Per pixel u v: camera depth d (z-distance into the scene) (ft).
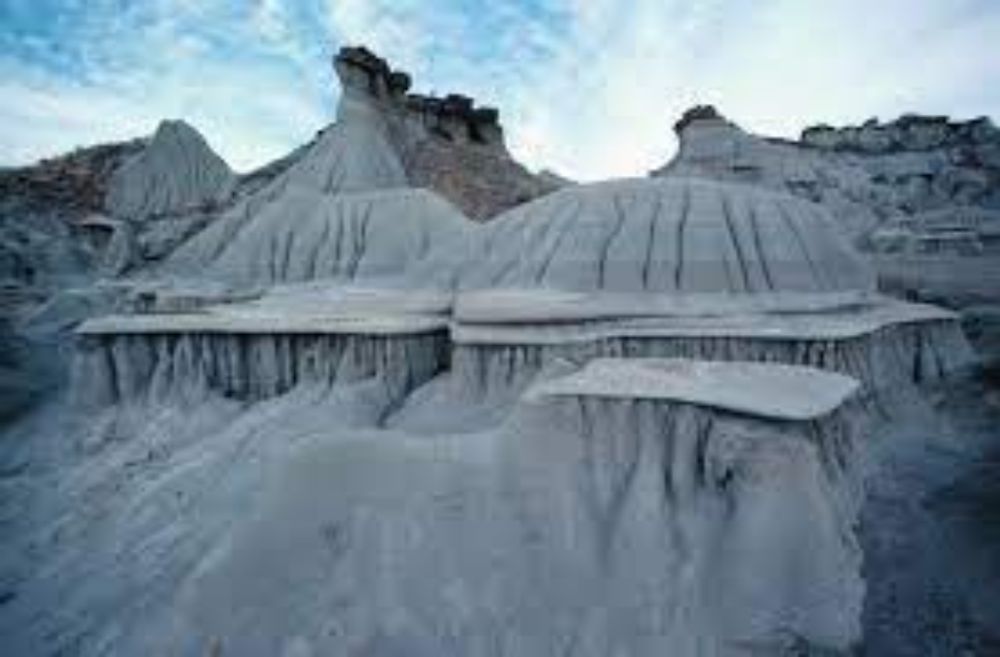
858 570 32.86
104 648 35.53
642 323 60.13
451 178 178.70
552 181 214.69
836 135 216.33
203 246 132.57
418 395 61.67
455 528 33.83
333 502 34.78
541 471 35.50
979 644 31.76
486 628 30.53
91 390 67.05
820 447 35.53
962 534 41.01
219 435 58.03
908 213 175.11
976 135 205.36
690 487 34.60
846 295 70.03
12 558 45.88
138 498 50.42
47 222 150.20
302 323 65.67
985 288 104.22
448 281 86.17
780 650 29.19
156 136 177.37
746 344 56.70
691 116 194.29
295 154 190.60
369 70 173.17
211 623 31.09
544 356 57.67
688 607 30.35
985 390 64.39
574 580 32.09
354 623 30.45
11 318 103.45
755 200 80.18
